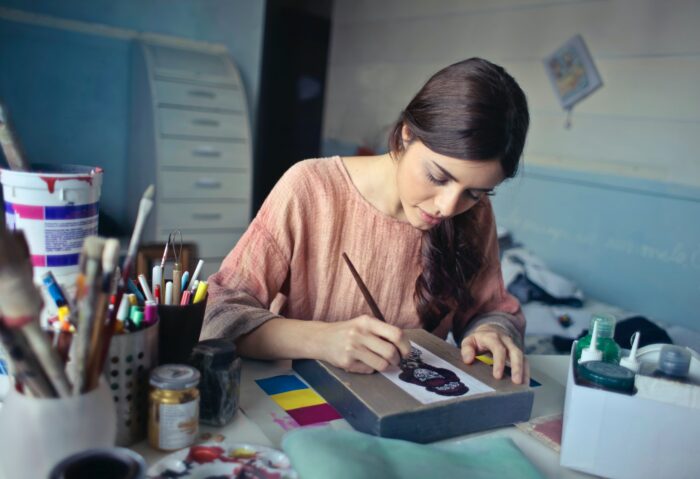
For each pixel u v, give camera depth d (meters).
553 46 2.50
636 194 2.25
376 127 3.39
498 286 1.23
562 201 2.49
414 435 0.74
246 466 0.63
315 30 3.63
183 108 2.89
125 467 0.48
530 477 0.66
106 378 0.64
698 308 2.08
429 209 0.94
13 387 0.55
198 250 3.01
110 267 0.52
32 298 0.49
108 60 3.05
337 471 0.60
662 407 0.69
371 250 1.13
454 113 0.83
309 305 1.17
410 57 3.17
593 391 0.71
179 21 3.22
